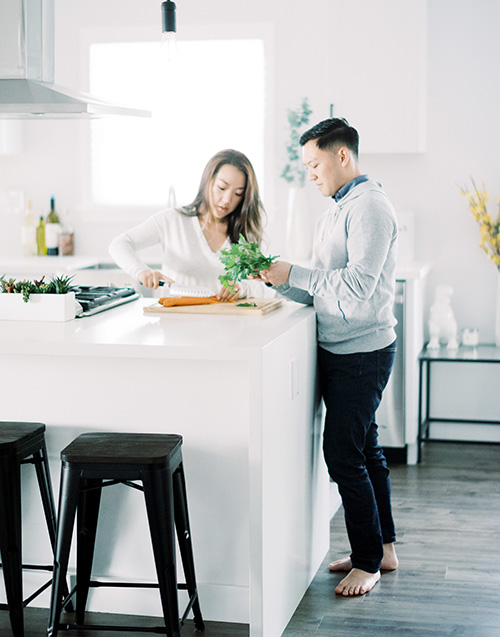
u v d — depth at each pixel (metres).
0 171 5.82
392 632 2.98
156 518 2.61
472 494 4.45
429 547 3.74
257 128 5.57
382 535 3.49
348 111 5.08
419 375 5.05
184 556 2.87
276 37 5.45
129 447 2.68
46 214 5.82
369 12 5.00
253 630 2.81
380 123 5.06
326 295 3.15
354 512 3.31
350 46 5.04
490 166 5.29
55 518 3.03
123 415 3.04
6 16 3.42
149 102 5.68
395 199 5.40
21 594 2.80
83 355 2.79
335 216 3.26
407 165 5.36
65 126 5.76
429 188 5.36
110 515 3.11
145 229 3.97
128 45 5.62
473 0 5.20
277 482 2.94
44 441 2.92
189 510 3.05
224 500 3.02
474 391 5.46
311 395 3.38
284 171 5.45
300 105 5.45
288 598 3.08
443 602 3.21
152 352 2.74
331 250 3.25
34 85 3.40
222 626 3.04
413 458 5.00
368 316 3.24
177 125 5.68
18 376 3.08
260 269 3.20
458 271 5.39
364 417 3.28
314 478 3.48
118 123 5.74
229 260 3.22
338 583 3.40
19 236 5.84
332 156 3.24
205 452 3.01
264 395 2.74
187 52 5.59
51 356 3.05
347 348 3.28
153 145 5.72
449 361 5.00
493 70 5.23
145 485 2.61
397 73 5.01
